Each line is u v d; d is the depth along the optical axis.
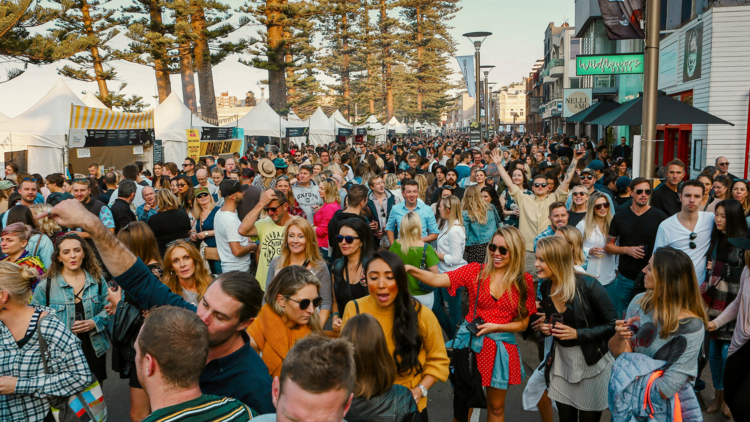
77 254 4.29
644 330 3.38
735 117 12.95
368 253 4.39
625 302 5.92
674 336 3.23
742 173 12.96
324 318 4.38
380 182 8.00
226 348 2.64
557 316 3.67
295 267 3.41
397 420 2.53
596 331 3.71
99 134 14.89
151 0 27.36
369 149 29.34
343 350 1.80
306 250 4.48
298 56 32.81
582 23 33.31
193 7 26.66
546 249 3.77
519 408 4.96
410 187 6.75
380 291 3.14
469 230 7.07
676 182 6.87
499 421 4.02
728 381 3.90
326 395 1.71
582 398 3.74
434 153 22.12
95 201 7.72
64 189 9.62
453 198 6.18
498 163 7.39
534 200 7.22
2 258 5.42
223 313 2.50
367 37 61.94
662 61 17.47
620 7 8.30
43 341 3.16
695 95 14.12
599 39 31.27
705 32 13.38
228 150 20.27
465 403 3.95
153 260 4.64
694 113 8.17
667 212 6.91
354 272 4.41
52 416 3.27
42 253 5.57
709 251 5.13
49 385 3.14
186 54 28.42
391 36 65.06
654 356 3.30
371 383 2.53
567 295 3.73
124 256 2.61
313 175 11.32
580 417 3.84
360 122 47.62
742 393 3.80
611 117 8.96
